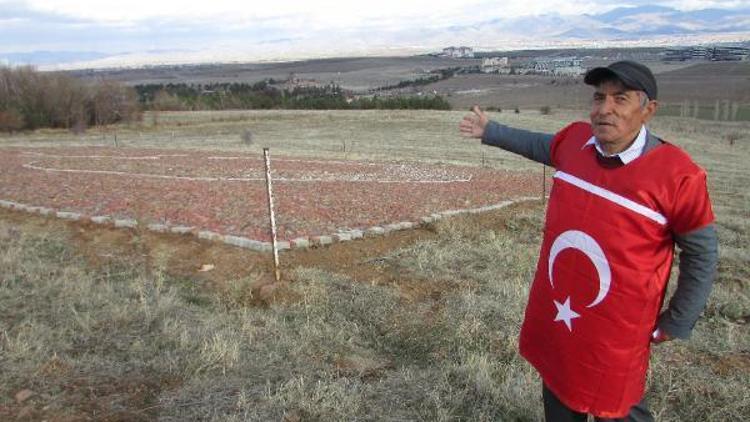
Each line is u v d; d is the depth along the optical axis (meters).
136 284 6.48
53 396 4.01
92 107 51.53
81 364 4.48
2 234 8.38
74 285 6.32
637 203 2.38
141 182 12.98
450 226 9.31
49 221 9.23
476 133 3.23
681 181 2.33
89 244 8.18
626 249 2.42
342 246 8.09
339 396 4.12
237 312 5.87
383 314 5.78
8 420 3.72
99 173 14.74
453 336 5.22
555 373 2.73
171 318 5.49
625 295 2.45
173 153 22.44
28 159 18.52
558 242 2.65
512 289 6.42
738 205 15.67
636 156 2.43
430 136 41.81
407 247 8.27
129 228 8.62
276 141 36.91
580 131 2.74
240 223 8.87
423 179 15.58
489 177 16.72
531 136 3.02
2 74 49.34
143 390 4.18
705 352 5.06
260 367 4.55
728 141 45.50
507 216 10.49
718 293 6.67
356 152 29.22
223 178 14.26
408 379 4.44
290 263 7.36
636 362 2.57
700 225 2.36
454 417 3.98
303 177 15.09
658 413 4.05
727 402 4.17
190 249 7.82
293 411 3.92
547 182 16.08
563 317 2.65
